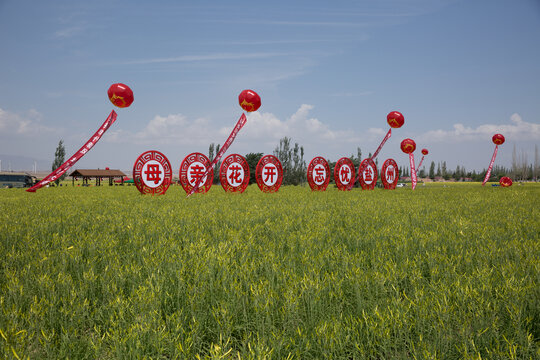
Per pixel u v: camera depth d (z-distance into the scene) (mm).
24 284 3303
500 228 6117
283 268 3902
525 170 96938
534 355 2305
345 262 3916
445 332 2434
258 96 16562
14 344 2289
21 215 8016
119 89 15609
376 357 2324
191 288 3141
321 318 2682
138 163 16766
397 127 23078
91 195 16875
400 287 3436
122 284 3383
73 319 2674
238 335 2723
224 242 5000
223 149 17062
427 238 5066
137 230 5934
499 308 2744
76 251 4402
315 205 10523
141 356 2221
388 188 25734
